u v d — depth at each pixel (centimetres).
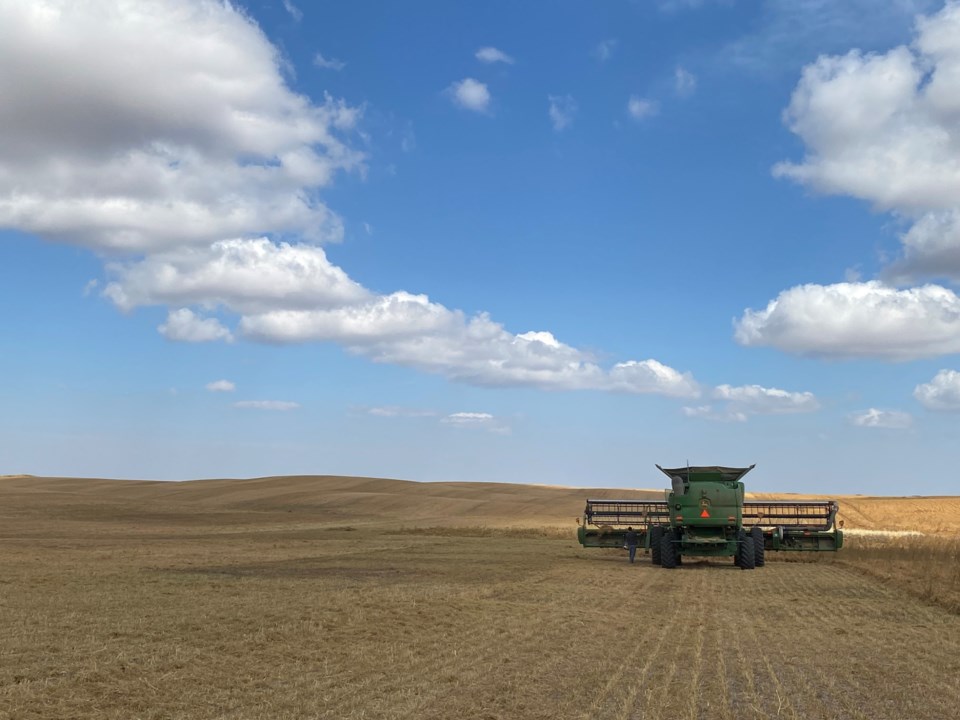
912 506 8406
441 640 1523
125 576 2486
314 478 12088
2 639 1368
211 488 11150
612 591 2458
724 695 1133
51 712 961
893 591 2575
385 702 1056
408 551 3931
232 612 1720
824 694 1154
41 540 4528
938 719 1026
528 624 1739
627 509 3944
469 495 10331
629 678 1234
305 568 2933
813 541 3772
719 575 3122
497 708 1044
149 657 1261
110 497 9856
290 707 1020
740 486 3512
